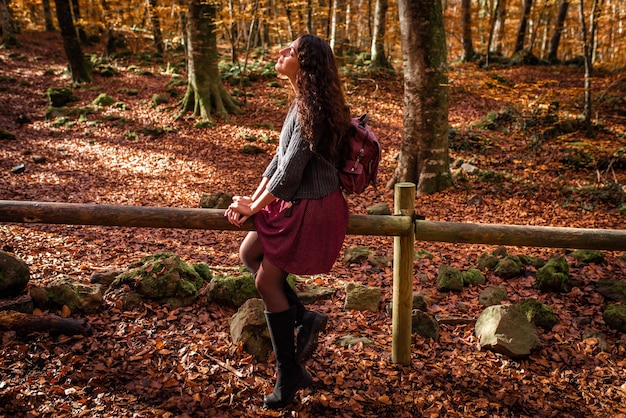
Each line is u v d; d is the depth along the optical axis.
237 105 13.66
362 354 3.05
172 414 2.42
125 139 11.55
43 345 2.85
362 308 3.74
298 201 2.10
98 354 2.86
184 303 3.53
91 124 12.42
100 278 3.87
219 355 2.94
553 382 2.88
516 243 2.59
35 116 13.21
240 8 15.77
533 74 16.91
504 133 11.13
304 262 2.11
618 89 13.70
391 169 9.76
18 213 2.46
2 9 20.94
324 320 2.43
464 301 4.09
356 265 4.92
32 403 2.41
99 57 19.39
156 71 17.77
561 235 2.57
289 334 2.36
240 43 23.66
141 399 2.52
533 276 4.55
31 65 18.45
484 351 3.19
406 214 2.56
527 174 9.01
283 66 2.11
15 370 2.62
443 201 8.03
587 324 3.64
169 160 10.20
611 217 7.15
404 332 2.86
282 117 13.18
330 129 2.00
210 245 5.75
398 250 2.69
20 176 8.68
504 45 26.09
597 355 3.17
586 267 4.80
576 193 8.02
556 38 20.03
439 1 7.95
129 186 8.56
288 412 2.50
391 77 16.20
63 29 15.61
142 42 22.05
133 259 4.89
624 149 9.47
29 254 4.70
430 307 3.91
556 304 3.99
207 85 12.80
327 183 2.12
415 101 8.24
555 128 10.66
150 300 3.52
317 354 3.04
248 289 3.56
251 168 9.91
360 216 2.52
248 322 3.00
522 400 2.70
